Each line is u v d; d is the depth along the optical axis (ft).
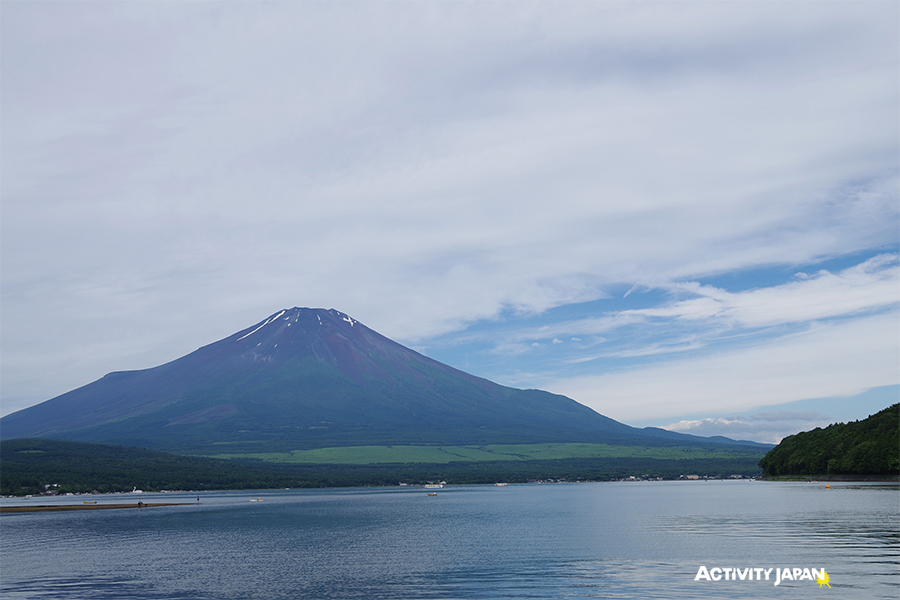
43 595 240.32
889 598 210.18
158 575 278.46
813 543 319.68
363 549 351.05
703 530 393.09
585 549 324.80
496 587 236.84
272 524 510.58
